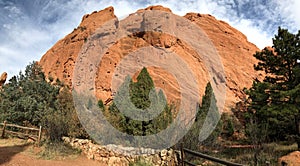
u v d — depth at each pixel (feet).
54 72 142.51
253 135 44.98
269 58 52.06
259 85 50.03
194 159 38.24
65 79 129.49
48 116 41.83
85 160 32.96
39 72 62.28
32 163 27.27
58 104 53.01
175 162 28.35
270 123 55.62
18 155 30.01
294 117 49.08
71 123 41.06
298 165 35.53
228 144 63.62
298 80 46.85
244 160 40.52
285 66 50.67
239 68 147.23
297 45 49.19
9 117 47.09
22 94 52.60
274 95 47.42
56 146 35.83
